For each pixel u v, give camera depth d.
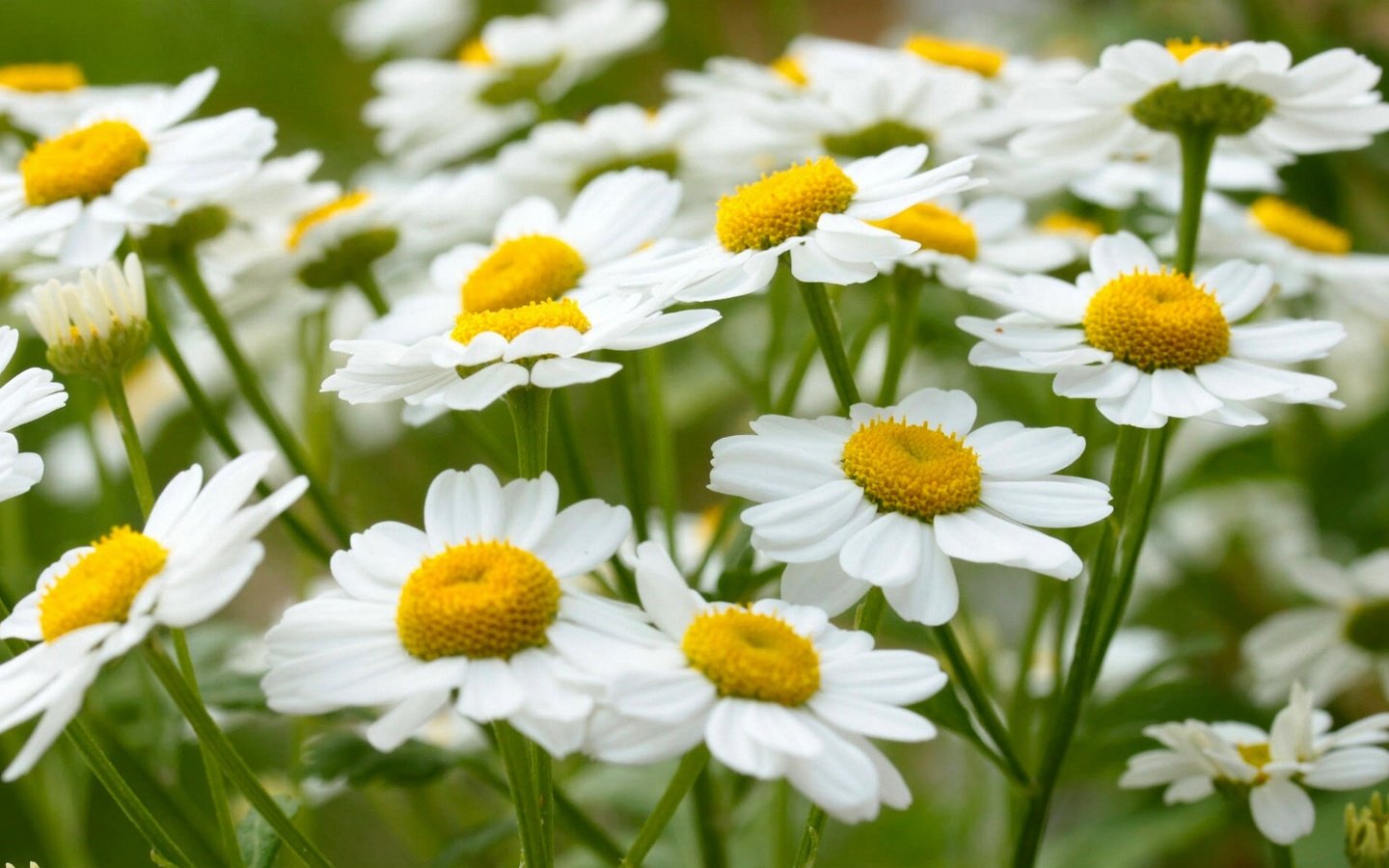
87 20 0.59
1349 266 0.36
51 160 0.33
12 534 0.37
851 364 0.35
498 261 0.33
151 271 0.35
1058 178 0.35
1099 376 0.31
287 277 0.35
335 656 0.29
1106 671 0.39
